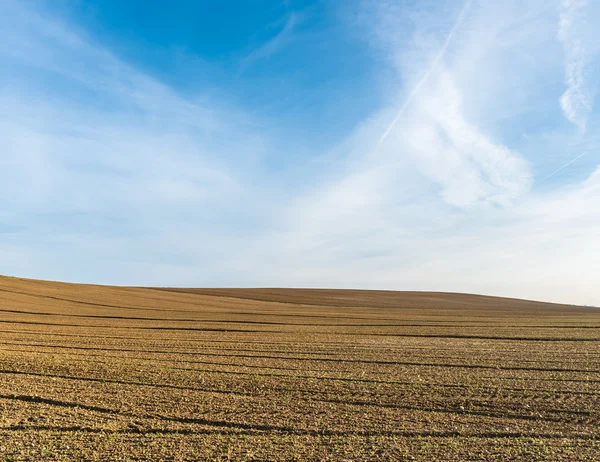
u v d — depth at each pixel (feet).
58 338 93.35
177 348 83.15
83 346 83.35
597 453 32.76
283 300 264.52
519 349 86.07
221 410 42.78
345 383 54.54
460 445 34.42
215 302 230.07
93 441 34.71
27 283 232.73
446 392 50.65
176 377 56.49
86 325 121.39
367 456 32.22
